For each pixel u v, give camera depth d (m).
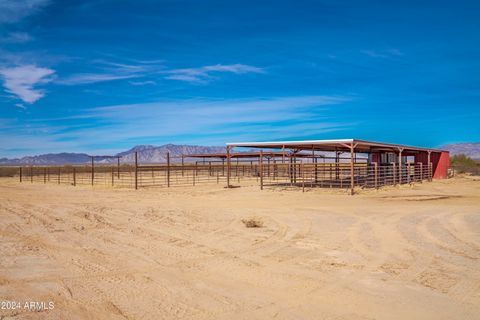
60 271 7.95
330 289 6.81
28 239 11.22
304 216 15.51
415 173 35.94
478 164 63.81
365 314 5.71
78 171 64.12
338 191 26.41
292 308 5.95
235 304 6.12
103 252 9.61
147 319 5.54
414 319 5.52
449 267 8.11
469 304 6.07
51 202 21.19
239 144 29.92
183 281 7.31
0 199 22.95
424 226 13.02
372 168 32.75
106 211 17.30
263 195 24.58
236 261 8.73
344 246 10.13
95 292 6.68
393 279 7.34
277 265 8.38
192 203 20.52
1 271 7.92
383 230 12.34
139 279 7.43
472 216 15.20
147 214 16.31
